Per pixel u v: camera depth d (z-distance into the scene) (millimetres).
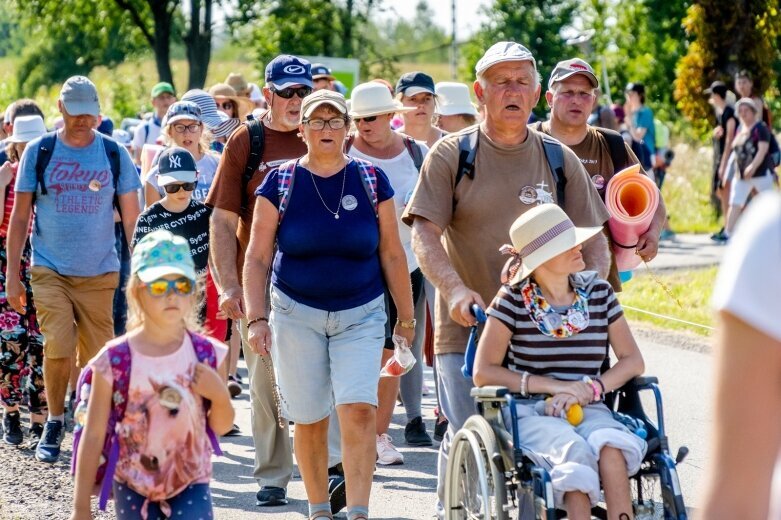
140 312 10039
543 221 11414
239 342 21562
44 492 15117
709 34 54250
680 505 10492
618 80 83500
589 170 16328
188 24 95625
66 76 123750
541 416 11180
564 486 10477
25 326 18344
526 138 12844
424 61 176500
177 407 10008
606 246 13148
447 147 12750
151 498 10109
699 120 55844
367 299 13180
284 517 14523
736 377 5102
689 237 46250
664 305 29688
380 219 13414
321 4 90125
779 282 5039
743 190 38250
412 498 15258
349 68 44000
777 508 5109
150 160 22281
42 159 16891
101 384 9969
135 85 108438
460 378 12688
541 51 81812
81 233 17000
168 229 17812
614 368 11406
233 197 15062
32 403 18141
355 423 12906
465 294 11844
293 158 15102
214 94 29984
